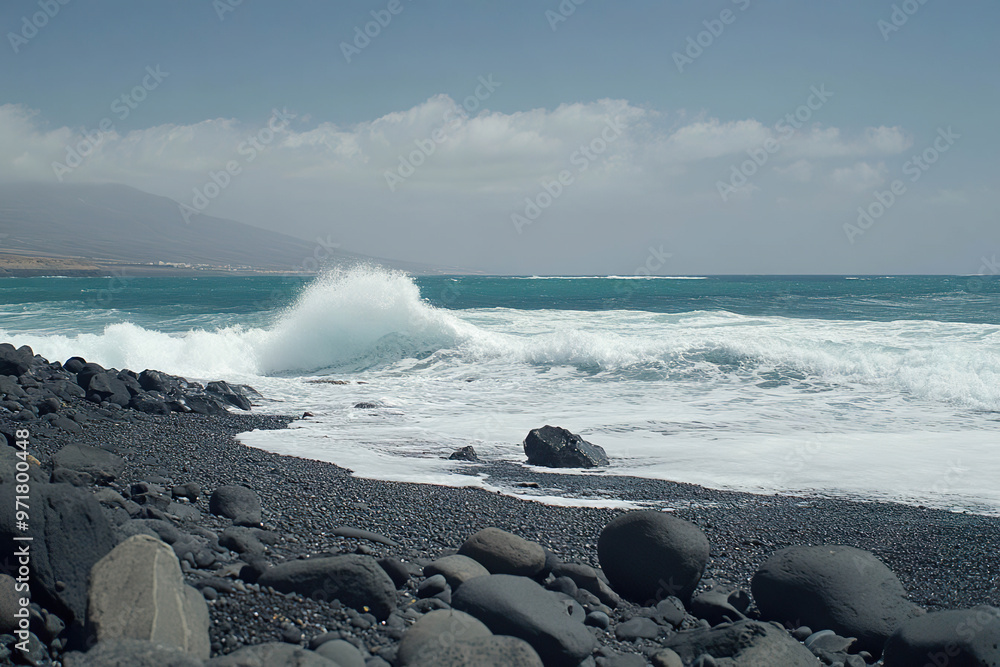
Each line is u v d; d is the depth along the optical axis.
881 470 8.61
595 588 4.60
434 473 8.13
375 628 3.58
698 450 9.64
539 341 17.58
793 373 15.19
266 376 16.98
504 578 3.97
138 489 5.47
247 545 4.48
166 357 16.83
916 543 6.00
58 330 21.61
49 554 3.34
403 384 15.25
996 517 6.82
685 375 15.37
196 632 3.09
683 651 3.81
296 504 5.96
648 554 4.71
